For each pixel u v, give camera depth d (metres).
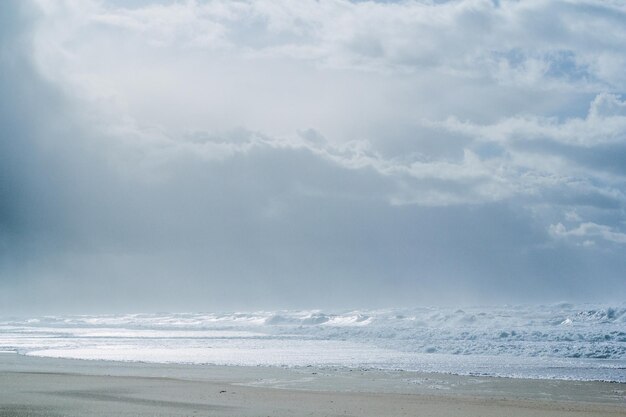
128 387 17.89
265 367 24.42
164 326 62.59
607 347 29.06
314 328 47.53
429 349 31.19
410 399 16.25
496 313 55.00
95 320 86.62
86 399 15.45
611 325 42.56
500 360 26.64
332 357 28.39
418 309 65.62
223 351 31.86
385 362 26.25
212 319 77.12
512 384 19.73
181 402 15.13
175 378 20.66
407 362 26.22
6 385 18.14
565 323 46.53
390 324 52.97
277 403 15.24
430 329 40.72
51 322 83.31
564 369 23.52
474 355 28.77
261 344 36.56
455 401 16.03
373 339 38.22
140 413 13.34
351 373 22.44
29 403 14.72
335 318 61.28
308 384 19.66
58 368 23.62
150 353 30.98
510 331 36.22
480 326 45.91
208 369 23.48
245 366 24.70
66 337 44.94
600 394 17.83
